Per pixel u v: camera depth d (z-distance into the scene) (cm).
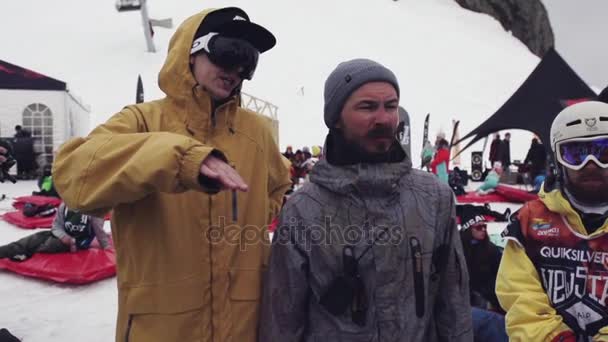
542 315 179
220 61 151
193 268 153
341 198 154
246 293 162
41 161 1664
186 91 158
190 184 128
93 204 134
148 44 3466
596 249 178
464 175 1477
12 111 1652
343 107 155
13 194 1246
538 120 1120
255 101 2119
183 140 130
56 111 1683
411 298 150
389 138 153
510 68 4538
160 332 149
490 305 367
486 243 376
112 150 134
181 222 153
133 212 153
